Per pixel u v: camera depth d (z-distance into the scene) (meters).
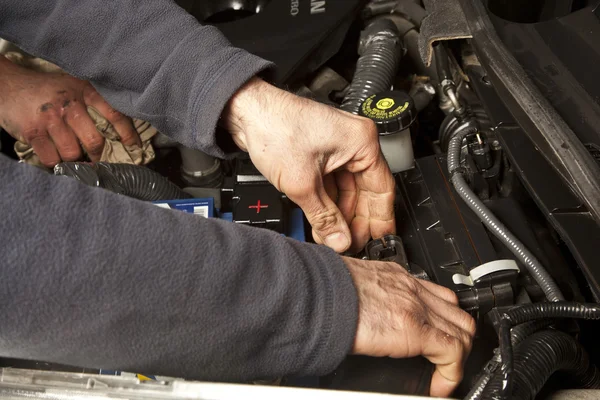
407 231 0.92
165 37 0.81
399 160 0.99
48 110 1.06
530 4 0.93
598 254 0.65
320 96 1.17
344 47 1.27
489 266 0.78
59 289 0.49
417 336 0.63
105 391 0.59
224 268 0.54
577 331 0.74
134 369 0.56
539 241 0.88
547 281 0.77
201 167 1.14
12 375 0.60
